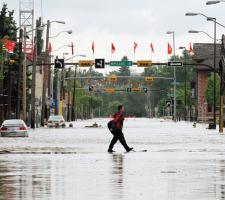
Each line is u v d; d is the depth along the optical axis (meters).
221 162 54.56
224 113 185.38
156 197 32.78
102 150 71.75
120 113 68.88
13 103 172.25
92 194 34.00
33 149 73.00
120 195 33.59
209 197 32.75
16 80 169.50
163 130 151.88
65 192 34.78
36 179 41.34
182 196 33.16
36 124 174.38
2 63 131.88
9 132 109.94
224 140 97.44
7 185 37.94
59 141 93.88
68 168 49.22
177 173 45.09
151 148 75.88
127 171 46.72
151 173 45.12
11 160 56.88
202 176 43.00
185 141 94.25
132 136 113.62
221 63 131.88
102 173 45.28
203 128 171.50
